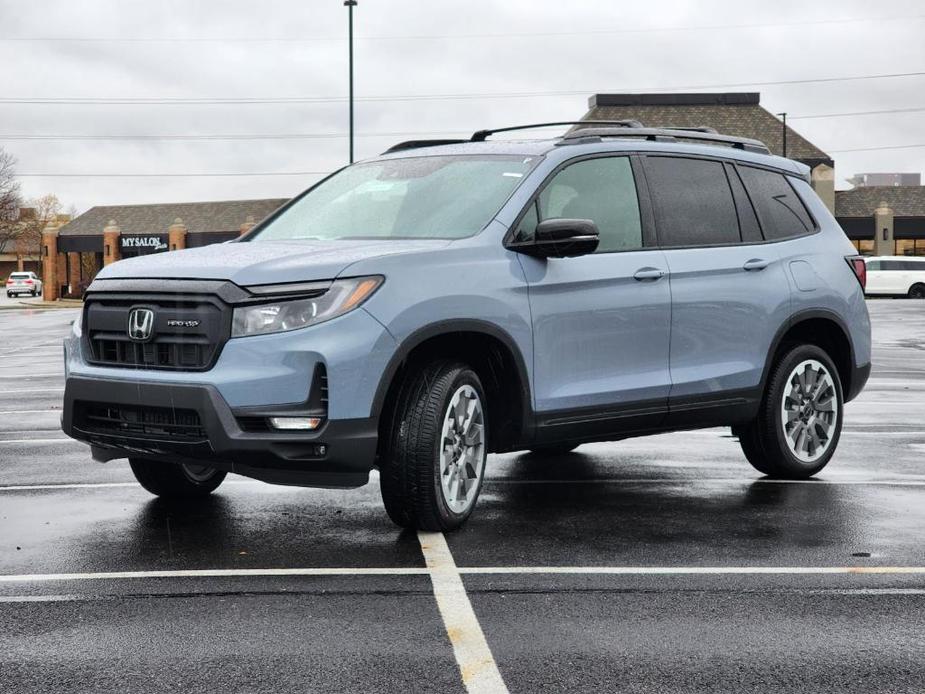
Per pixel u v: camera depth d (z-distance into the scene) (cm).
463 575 468
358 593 441
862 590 448
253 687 339
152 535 540
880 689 339
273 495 643
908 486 672
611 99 6419
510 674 351
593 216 600
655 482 687
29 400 1155
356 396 492
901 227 6250
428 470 522
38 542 525
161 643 380
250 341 488
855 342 725
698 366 635
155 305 506
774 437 679
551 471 728
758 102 6431
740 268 656
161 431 508
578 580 461
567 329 572
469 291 530
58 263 7762
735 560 495
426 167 624
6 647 376
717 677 349
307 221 618
